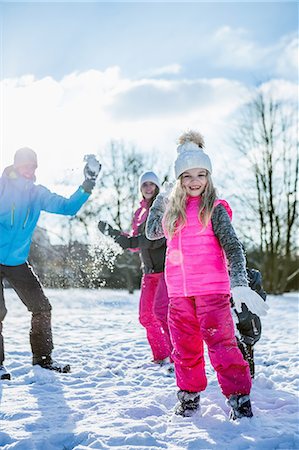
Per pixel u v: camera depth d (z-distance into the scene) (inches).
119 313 446.6
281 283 1110.4
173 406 147.4
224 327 130.8
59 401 151.1
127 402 149.2
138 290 1017.5
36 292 193.5
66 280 248.7
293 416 132.4
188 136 148.9
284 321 414.3
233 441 114.5
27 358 218.2
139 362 218.7
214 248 134.7
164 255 208.5
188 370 135.9
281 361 219.9
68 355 232.1
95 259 235.6
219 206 136.3
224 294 133.6
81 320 389.7
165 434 121.3
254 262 1168.2
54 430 124.0
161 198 163.5
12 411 139.9
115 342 273.0
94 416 135.6
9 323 364.2
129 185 1150.3
